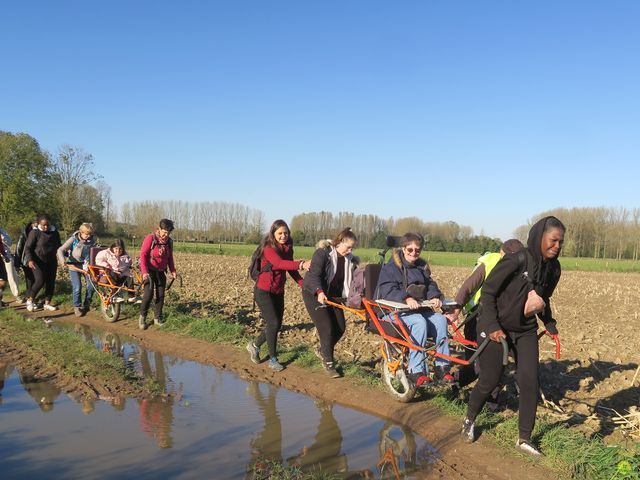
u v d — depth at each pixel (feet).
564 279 94.89
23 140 174.70
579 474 14.62
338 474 15.29
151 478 14.39
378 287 20.57
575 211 241.96
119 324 35.04
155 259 33.04
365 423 19.20
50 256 39.52
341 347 29.07
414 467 15.81
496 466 15.49
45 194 175.73
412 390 19.86
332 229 264.72
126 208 261.85
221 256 132.98
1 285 38.73
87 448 16.16
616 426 18.44
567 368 25.61
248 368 25.45
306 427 18.67
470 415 16.96
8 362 24.86
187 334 31.73
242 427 18.47
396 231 268.82
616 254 228.02
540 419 18.03
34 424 17.93
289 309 41.70
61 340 27.58
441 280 79.51
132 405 20.10
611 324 41.81
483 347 16.22
